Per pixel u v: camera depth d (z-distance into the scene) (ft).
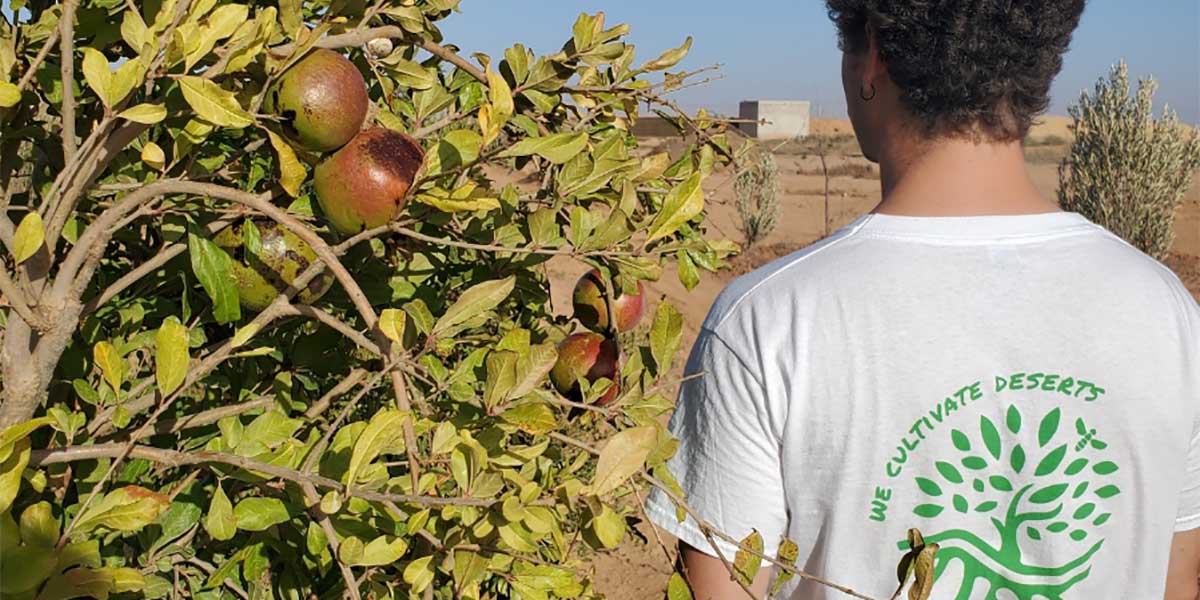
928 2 4.00
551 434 4.49
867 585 4.08
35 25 4.94
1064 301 3.87
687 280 5.54
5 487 3.33
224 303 4.55
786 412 4.02
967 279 3.91
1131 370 3.84
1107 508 3.92
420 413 4.86
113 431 5.29
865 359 3.90
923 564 3.34
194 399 6.57
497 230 5.85
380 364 6.48
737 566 4.05
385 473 4.13
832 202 72.33
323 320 4.39
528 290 6.47
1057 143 114.42
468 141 4.34
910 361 3.87
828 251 4.14
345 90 4.42
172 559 5.37
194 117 4.37
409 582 3.97
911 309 3.89
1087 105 42.22
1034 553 3.95
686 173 6.58
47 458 3.98
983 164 4.10
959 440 3.88
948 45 3.95
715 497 4.20
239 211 4.68
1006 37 3.93
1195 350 3.94
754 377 4.05
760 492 4.14
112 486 5.16
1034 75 3.99
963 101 3.98
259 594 5.46
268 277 4.70
